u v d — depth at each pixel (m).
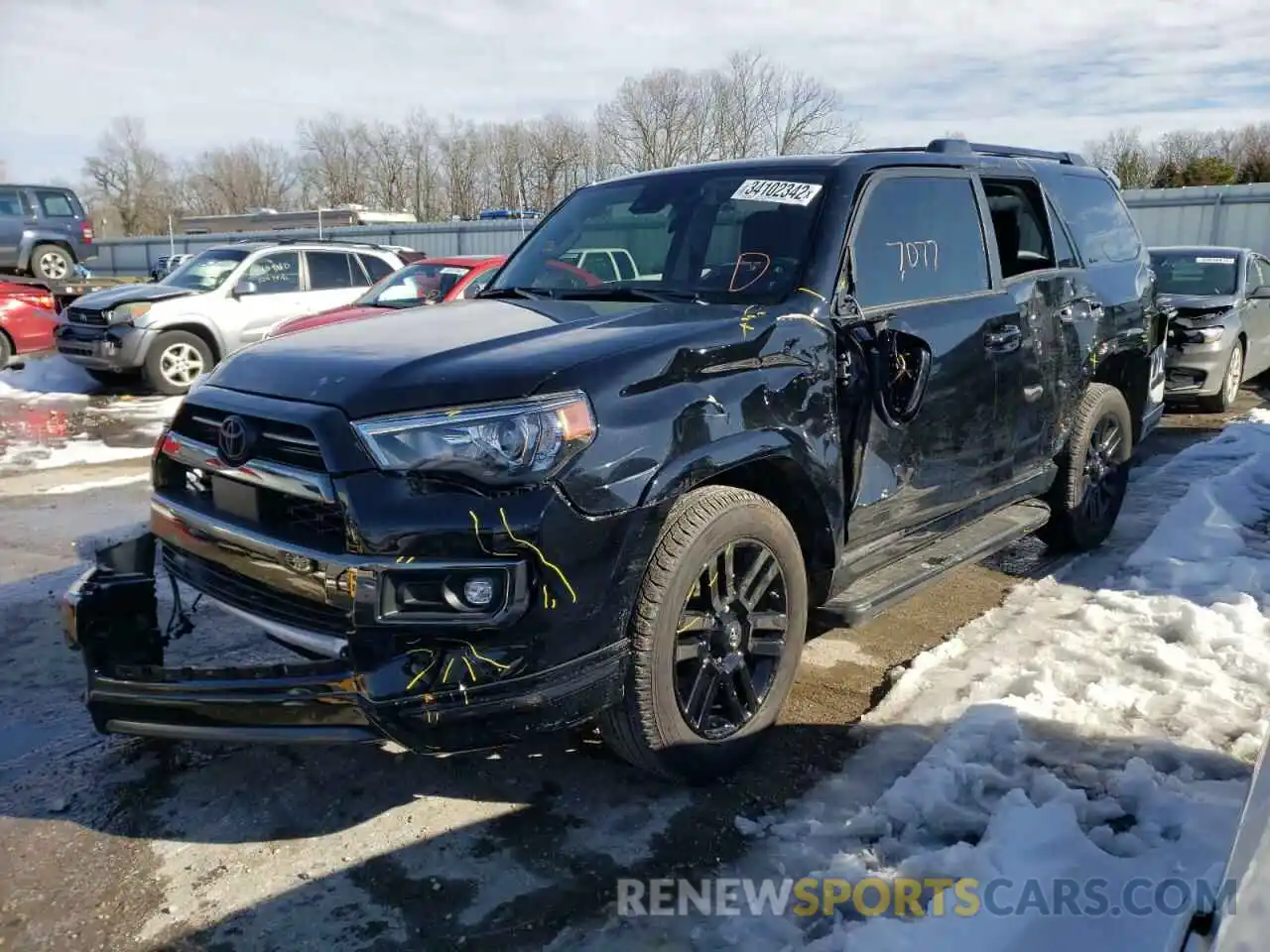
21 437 9.09
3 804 3.11
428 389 2.66
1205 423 9.51
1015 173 4.66
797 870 2.78
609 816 3.04
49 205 21.50
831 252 3.49
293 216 39.59
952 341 3.84
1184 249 11.01
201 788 3.20
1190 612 4.30
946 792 3.07
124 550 3.38
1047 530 5.34
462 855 2.86
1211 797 3.01
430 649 2.56
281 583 2.76
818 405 3.23
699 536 2.87
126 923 2.59
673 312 3.23
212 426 3.01
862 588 3.57
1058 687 3.77
